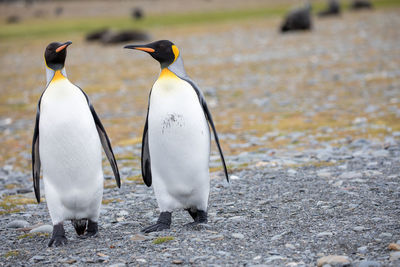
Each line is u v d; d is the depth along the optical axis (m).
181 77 8.29
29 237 8.62
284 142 15.82
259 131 17.75
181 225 8.86
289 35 48.47
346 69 29.38
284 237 7.58
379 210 8.54
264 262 6.60
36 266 6.96
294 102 22.41
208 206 9.91
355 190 9.98
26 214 10.23
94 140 7.95
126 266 6.75
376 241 7.04
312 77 28.05
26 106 26.28
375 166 11.88
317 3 103.00
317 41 42.44
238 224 8.47
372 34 43.56
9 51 52.97
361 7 71.38
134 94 27.72
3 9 141.75
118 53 47.06
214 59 37.62
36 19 111.38
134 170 13.88
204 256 6.92
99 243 7.93
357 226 7.73
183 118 7.90
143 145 8.79
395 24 49.19
